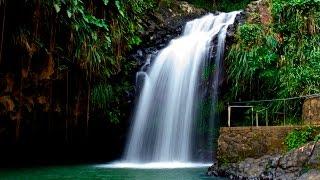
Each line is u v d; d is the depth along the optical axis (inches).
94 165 488.1
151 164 493.0
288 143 321.4
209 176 350.9
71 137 532.7
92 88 484.7
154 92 545.0
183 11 651.5
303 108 356.2
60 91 459.5
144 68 553.6
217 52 524.1
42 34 367.6
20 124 469.1
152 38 576.4
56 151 553.0
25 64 385.1
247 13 546.0
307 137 317.4
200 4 742.5
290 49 454.0
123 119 542.9
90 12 383.9
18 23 350.9
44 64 396.2
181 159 509.0
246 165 321.1
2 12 337.4
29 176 375.9
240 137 343.3
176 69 546.6
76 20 361.1
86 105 491.2
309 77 420.2
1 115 433.7
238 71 481.7
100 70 451.2
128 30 468.1
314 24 453.7
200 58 534.9
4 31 351.6
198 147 507.8
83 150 563.5
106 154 562.6
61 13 353.1
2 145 500.4
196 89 525.3
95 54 399.2
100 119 524.4
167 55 560.1
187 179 336.2
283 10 468.4
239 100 490.6
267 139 331.3
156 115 535.2
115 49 454.9
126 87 536.4
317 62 427.5
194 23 608.7
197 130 512.1
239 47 486.9
